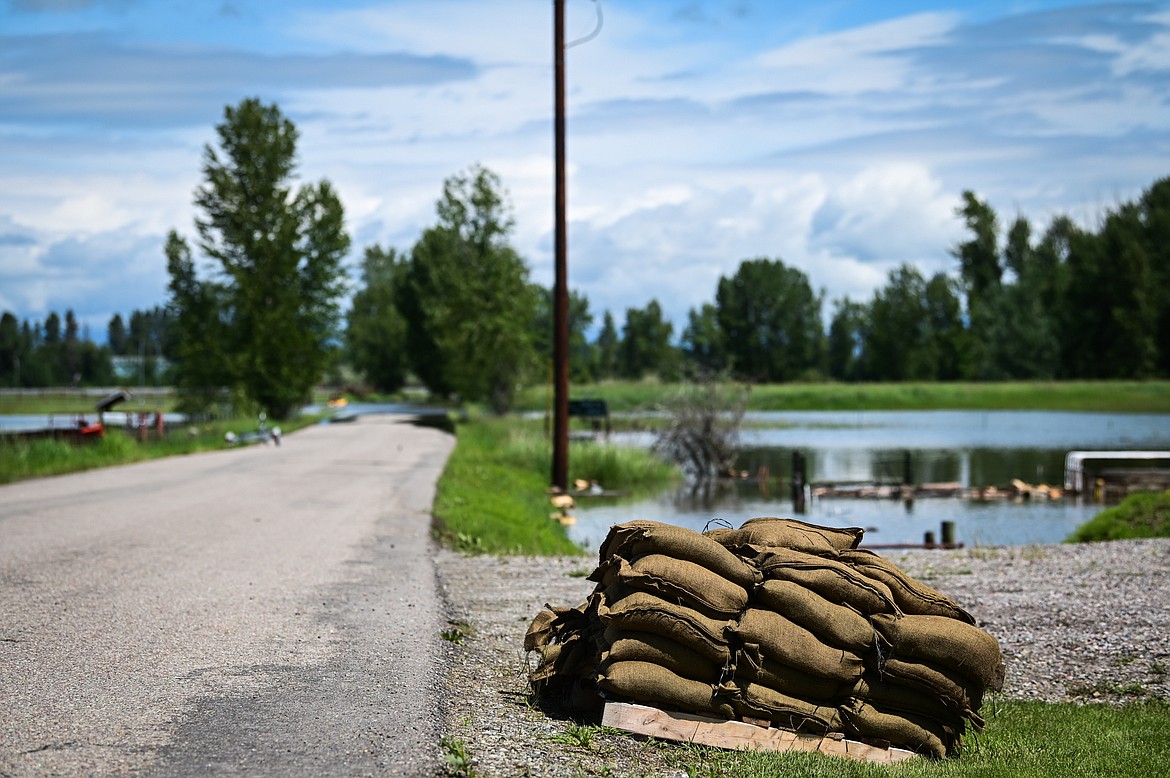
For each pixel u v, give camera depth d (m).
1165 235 127.31
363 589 10.05
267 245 58.72
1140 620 9.52
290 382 59.56
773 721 5.91
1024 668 8.38
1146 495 18.47
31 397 138.12
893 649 6.00
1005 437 56.59
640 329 163.00
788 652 5.91
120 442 29.12
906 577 6.46
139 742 5.20
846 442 52.91
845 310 173.38
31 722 5.49
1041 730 6.64
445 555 13.42
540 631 6.85
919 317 146.62
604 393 67.88
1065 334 125.06
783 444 51.59
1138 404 92.88
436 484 22.42
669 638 5.99
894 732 5.94
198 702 5.96
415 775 4.83
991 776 5.43
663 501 27.27
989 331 130.38
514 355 60.88
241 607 8.87
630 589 6.20
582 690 6.43
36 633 7.65
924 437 56.84
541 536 17.31
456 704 6.28
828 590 6.08
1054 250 141.88
